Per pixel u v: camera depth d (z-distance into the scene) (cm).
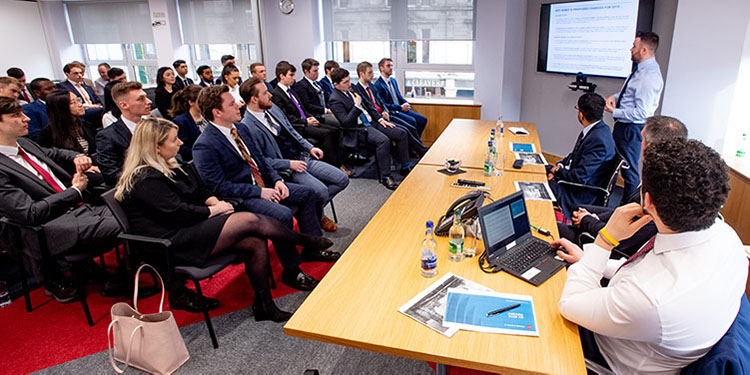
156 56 816
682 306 110
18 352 230
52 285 277
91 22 828
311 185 341
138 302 274
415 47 664
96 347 235
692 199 106
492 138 400
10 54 778
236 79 541
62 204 250
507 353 132
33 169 265
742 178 304
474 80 623
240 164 296
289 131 385
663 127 224
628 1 448
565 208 316
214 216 247
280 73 504
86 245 244
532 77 596
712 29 362
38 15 813
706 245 113
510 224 195
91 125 367
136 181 227
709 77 373
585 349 146
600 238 145
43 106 424
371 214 407
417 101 654
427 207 245
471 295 160
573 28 513
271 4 669
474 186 278
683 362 121
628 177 402
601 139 304
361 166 559
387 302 158
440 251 195
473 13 600
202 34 766
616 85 484
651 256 122
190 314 262
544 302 157
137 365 206
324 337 142
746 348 118
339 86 492
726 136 378
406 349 135
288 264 281
